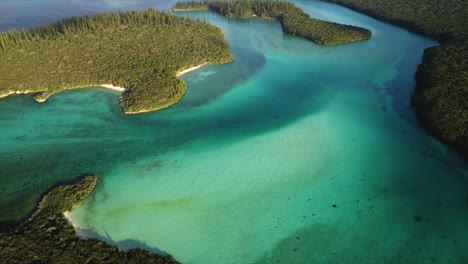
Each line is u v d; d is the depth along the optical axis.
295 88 97.38
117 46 113.31
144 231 52.75
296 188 60.75
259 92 95.06
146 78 96.31
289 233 52.72
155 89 90.19
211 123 80.19
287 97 92.31
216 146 71.88
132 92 89.31
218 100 90.44
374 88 97.06
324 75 105.62
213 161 67.19
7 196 59.19
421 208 56.81
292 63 114.62
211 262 48.66
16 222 53.78
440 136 72.19
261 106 87.88
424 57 111.88
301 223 54.28
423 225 53.81
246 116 83.31
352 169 65.31
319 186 61.31
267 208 56.81
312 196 59.19
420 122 79.25
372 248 50.38
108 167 65.81
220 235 52.31
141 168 65.50
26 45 107.25
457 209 56.66
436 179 62.78
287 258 49.16
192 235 52.25
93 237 51.41
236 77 104.06
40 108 84.81
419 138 73.94
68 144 72.12
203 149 70.88
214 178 62.84
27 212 55.78
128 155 69.06
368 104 88.44
